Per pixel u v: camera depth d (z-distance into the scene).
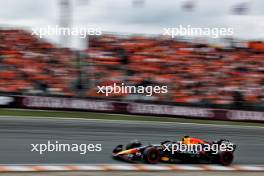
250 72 89.81
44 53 83.44
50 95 69.75
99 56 85.00
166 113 71.19
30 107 65.56
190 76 85.50
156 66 85.94
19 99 65.12
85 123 55.47
